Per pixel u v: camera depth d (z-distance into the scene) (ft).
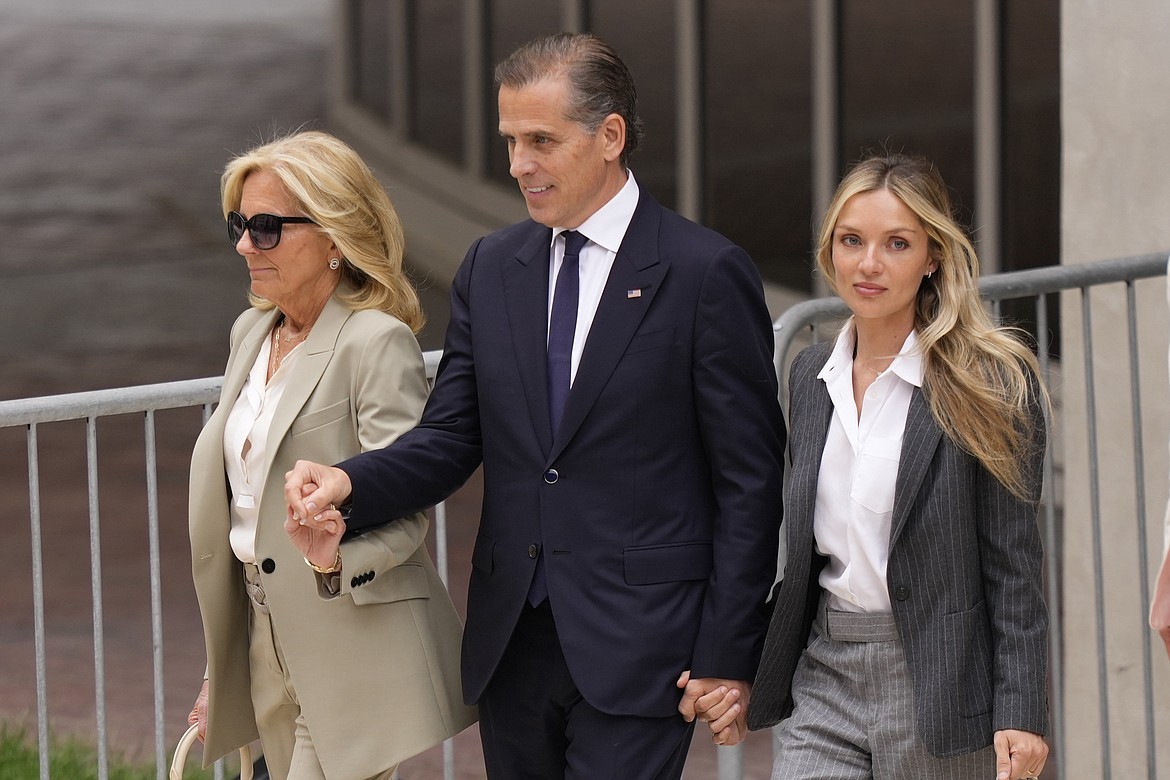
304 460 38.73
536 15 174.29
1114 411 63.41
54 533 119.75
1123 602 64.03
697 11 140.56
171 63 339.57
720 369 38.86
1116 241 63.36
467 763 74.08
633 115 39.63
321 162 39.81
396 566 40.73
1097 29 63.52
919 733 37.58
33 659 90.63
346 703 40.34
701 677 38.99
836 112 126.21
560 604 39.22
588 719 39.73
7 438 152.97
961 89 113.09
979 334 38.09
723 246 39.47
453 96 200.03
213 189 271.08
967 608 37.99
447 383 41.50
